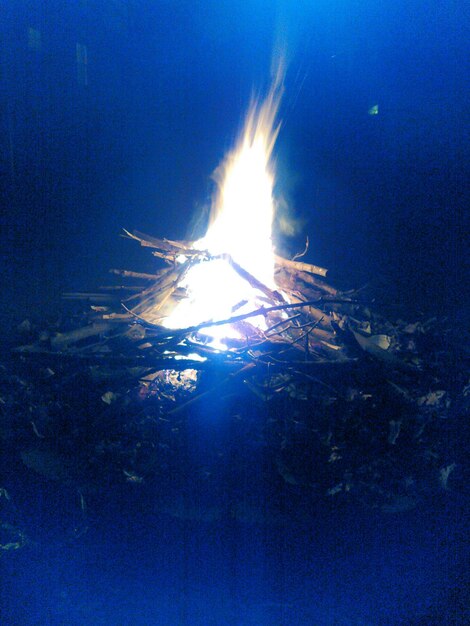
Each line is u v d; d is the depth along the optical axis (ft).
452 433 8.12
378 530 7.84
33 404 8.12
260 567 7.73
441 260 16.43
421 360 8.55
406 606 7.55
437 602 7.59
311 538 7.75
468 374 8.38
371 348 8.27
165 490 7.81
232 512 7.68
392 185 21.02
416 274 15.35
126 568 7.86
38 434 7.96
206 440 7.71
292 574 7.74
